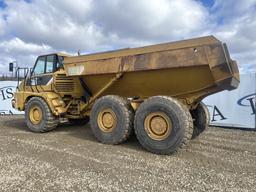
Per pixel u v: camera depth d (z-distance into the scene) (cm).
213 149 659
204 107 763
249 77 1031
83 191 384
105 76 742
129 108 678
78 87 834
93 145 673
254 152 637
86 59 755
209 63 574
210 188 406
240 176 462
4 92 1508
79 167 491
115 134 671
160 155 593
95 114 707
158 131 602
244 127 1027
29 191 380
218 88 621
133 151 620
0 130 893
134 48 668
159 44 631
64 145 668
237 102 1048
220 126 1077
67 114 884
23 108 919
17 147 635
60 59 877
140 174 462
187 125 577
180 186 412
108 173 463
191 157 580
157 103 602
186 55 597
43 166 491
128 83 716
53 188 392
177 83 651
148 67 644
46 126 830
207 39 578
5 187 392
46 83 877
